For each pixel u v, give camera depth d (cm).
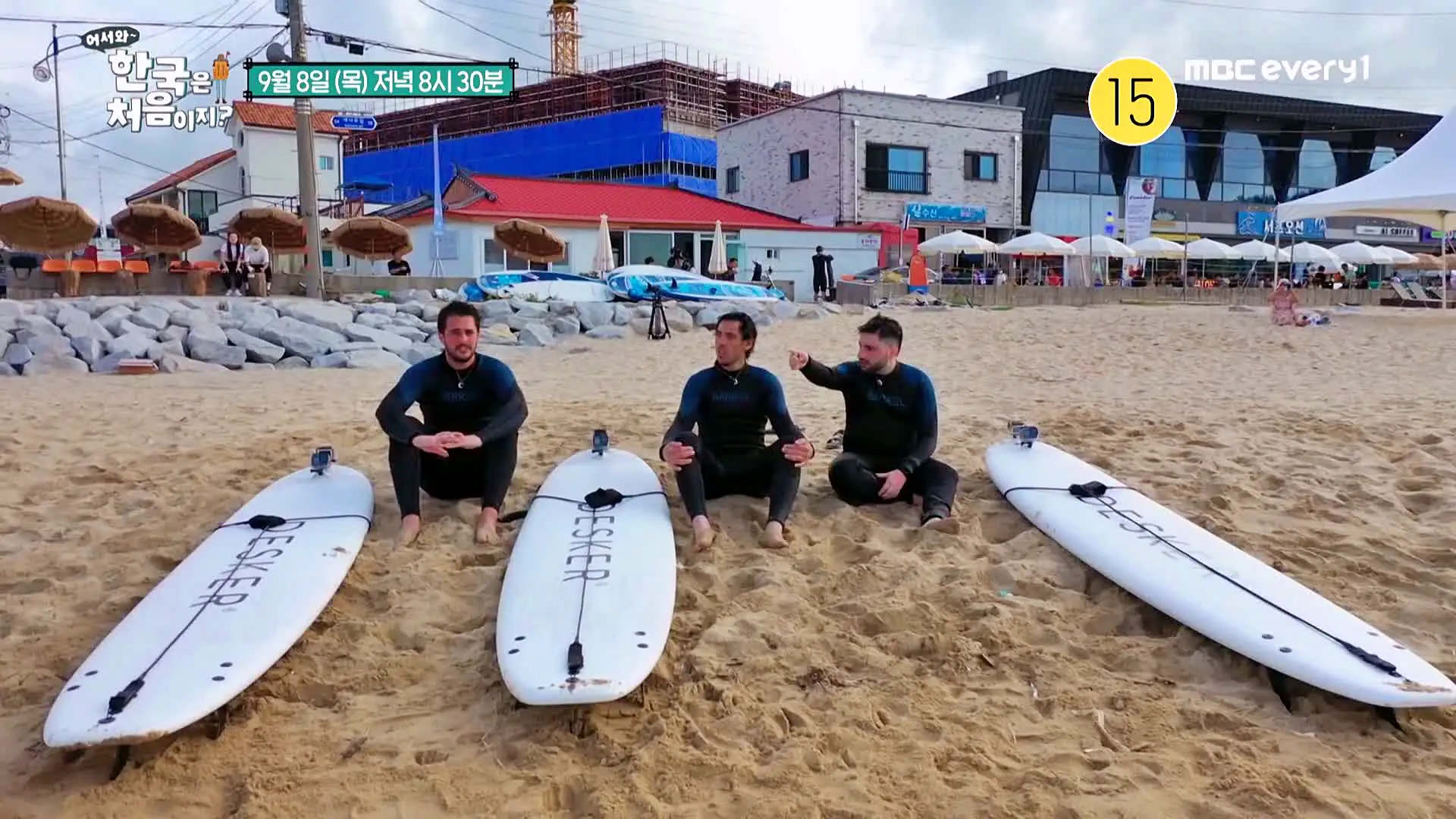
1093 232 3975
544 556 445
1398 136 4556
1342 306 2942
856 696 357
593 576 424
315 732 339
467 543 496
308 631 411
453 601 437
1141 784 304
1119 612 434
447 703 360
